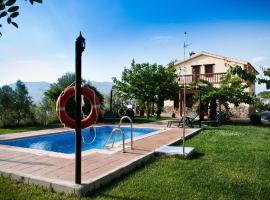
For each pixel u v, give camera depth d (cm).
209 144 1007
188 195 480
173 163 704
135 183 538
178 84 2288
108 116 2042
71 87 749
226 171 636
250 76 900
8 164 638
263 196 484
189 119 1616
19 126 1648
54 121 1873
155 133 1274
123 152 788
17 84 1755
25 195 466
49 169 593
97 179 510
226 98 1958
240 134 1319
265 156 798
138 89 2242
